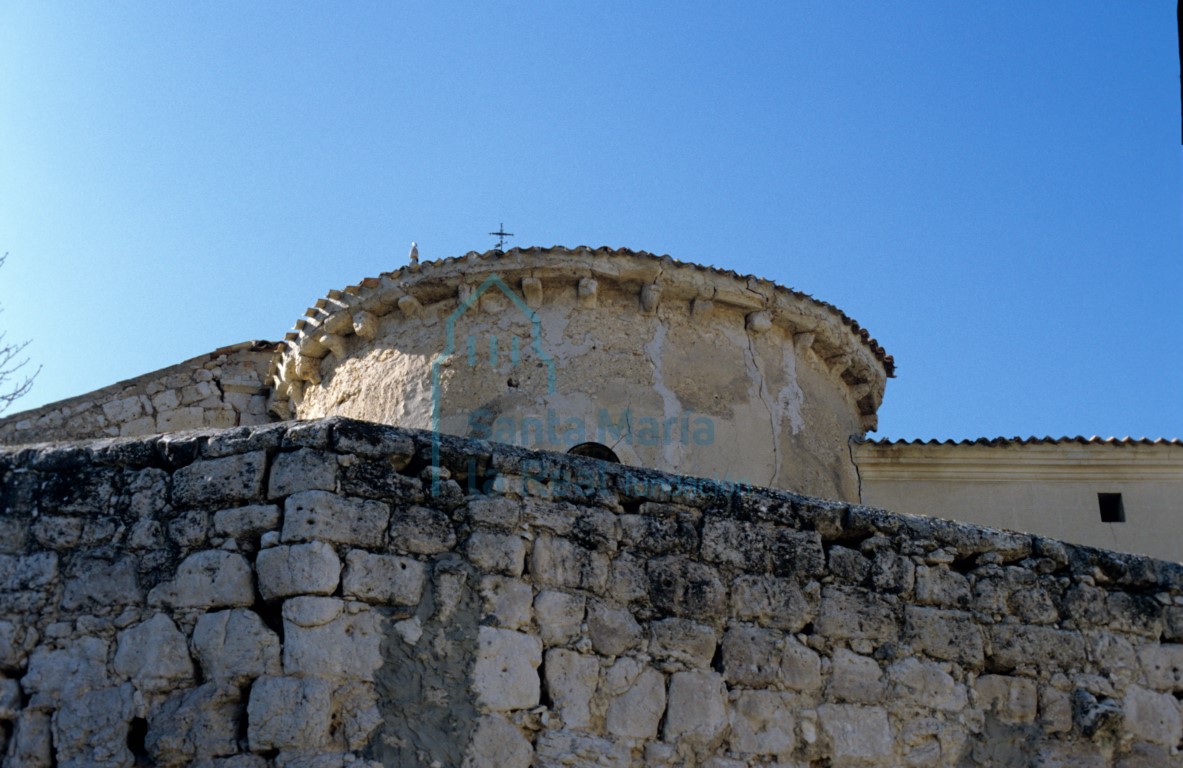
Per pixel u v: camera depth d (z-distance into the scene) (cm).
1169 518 1825
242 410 2119
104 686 917
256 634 914
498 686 955
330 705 905
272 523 939
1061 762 1111
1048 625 1149
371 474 966
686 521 1059
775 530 1087
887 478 1836
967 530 1152
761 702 1036
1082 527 1819
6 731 917
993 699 1112
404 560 956
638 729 991
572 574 1005
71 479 971
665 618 1027
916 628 1105
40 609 941
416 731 923
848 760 1049
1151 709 1153
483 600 970
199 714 901
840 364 1847
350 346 1808
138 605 935
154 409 2098
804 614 1073
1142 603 1188
